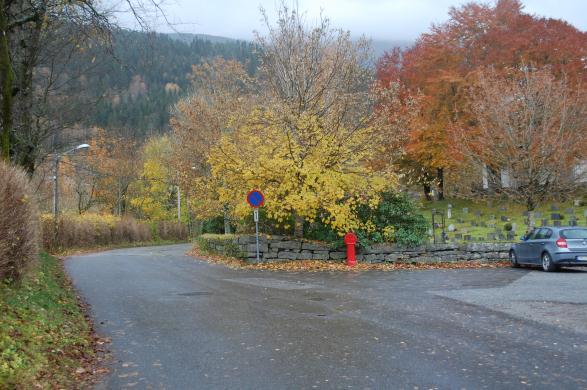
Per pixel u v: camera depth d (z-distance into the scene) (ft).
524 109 81.92
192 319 32.09
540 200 83.20
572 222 88.48
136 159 182.80
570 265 57.88
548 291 41.52
